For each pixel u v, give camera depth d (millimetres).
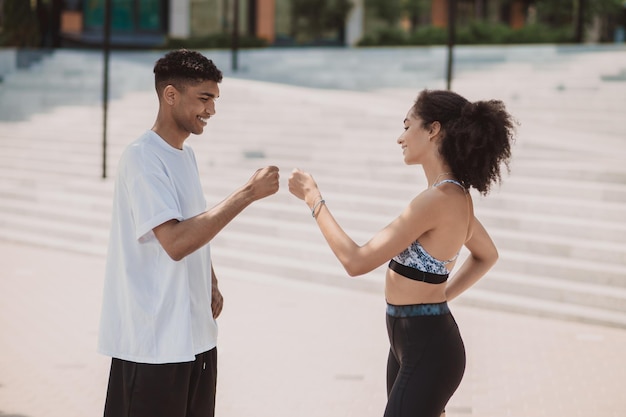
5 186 11430
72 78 16000
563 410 4938
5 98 15609
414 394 2984
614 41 29688
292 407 4941
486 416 4828
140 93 14680
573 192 8062
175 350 3049
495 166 3090
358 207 8867
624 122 10945
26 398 5027
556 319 6949
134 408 3084
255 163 10625
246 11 26172
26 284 7988
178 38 21766
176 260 2943
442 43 22641
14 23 18344
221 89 12977
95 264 8969
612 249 7246
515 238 7711
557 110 11742
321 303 7418
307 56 17344
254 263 8477
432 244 3023
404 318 3059
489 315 7078
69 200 10602
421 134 3121
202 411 3254
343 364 5742
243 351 6004
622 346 6238
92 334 6387
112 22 24859
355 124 11133
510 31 22469
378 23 28047
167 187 3020
